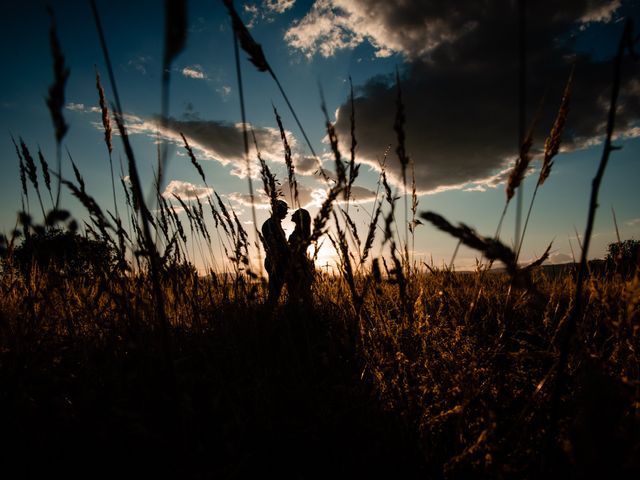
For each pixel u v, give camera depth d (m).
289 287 1.58
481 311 2.15
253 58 0.99
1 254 1.80
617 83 0.80
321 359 1.77
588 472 0.81
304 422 1.50
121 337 1.83
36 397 1.55
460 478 1.26
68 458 1.29
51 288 1.60
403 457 1.32
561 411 1.38
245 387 1.67
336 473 1.32
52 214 1.06
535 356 1.53
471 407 1.53
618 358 1.40
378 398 1.57
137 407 1.47
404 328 1.80
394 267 1.27
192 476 1.05
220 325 2.10
